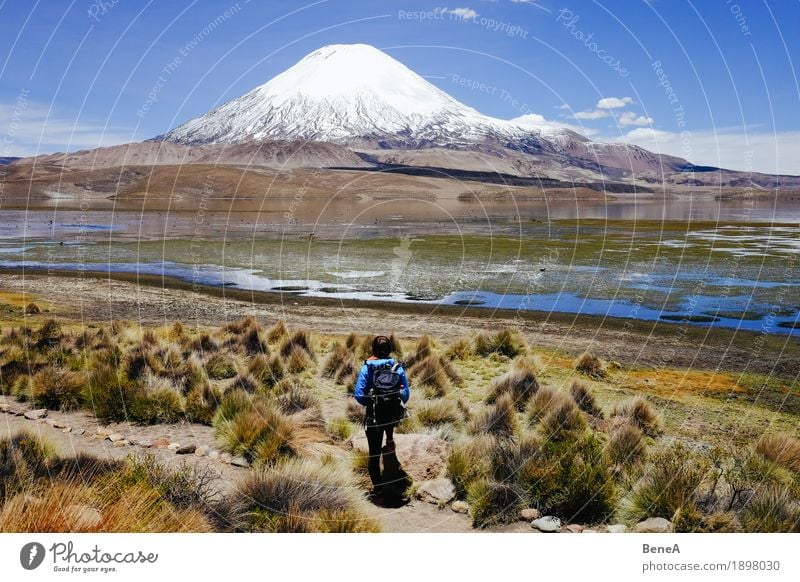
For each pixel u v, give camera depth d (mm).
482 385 12148
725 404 10734
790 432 9234
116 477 6156
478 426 8922
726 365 13578
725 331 17125
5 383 10812
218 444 8250
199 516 5785
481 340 14922
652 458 7625
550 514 6613
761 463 7445
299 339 14641
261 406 8578
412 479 7348
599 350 15086
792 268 28938
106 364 11047
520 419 9727
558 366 13523
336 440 8867
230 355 13273
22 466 6188
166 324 16750
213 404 9703
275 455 7512
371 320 19141
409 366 13117
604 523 6484
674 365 13586
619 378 12531
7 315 18750
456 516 6594
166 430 9016
